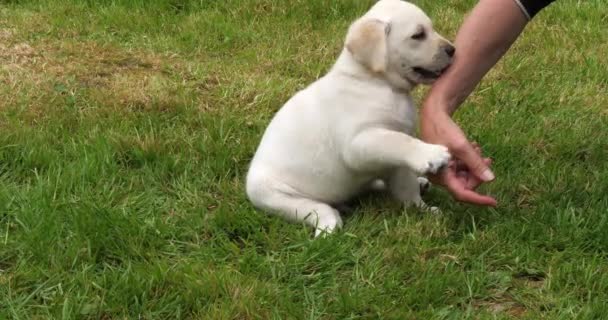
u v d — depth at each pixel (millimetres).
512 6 1660
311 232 1706
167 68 2469
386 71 1694
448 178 1606
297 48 2621
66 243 1647
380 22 1687
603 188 1833
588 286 1558
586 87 2350
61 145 2004
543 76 2404
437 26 2754
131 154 1970
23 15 2797
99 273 1598
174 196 1842
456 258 1620
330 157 1728
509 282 1577
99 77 2400
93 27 2730
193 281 1546
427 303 1528
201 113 2174
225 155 1958
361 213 1758
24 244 1635
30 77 2350
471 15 1693
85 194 1805
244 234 1715
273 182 1741
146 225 1699
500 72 2434
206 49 2617
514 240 1662
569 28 2725
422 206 1760
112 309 1506
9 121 2092
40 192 1776
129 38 2680
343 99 1709
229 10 2871
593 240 1668
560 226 1693
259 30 2742
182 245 1680
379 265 1604
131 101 2244
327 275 1593
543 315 1502
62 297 1524
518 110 2225
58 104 2211
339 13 2867
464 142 1621
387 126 1694
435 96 1667
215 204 1817
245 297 1508
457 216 1737
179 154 1962
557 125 2139
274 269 1595
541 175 1881
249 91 2305
